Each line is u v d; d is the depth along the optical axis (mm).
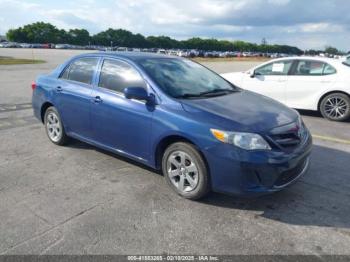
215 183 3369
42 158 4887
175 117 3555
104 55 4652
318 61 7754
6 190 3840
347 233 3043
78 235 2975
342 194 3824
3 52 48531
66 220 3215
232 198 3682
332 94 7477
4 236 2951
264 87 8422
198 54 61438
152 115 3760
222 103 3811
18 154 5047
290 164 3285
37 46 91312
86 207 3467
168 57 4820
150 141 3840
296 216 3336
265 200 3656
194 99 3832
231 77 9016
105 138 4488
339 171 4496
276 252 2766
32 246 2814
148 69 4133
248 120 3398
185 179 3627
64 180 4129
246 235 3002
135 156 4148
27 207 3457
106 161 4777
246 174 3191
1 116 7547
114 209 3432
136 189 3895
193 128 3395
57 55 42031
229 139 3203
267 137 3256
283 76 8141
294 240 2932
